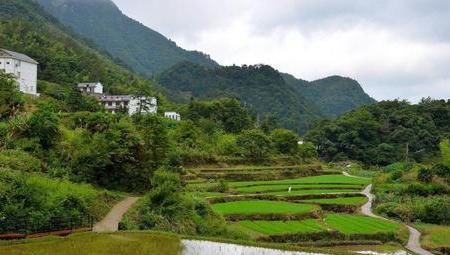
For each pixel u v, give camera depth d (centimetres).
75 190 5106
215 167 11319
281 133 14525
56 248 3784
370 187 11194
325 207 8650
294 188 9969
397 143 19888
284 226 6631
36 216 4222
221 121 17350
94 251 3822
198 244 4256
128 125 7569
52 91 15275
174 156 8688
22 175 4756
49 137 6631
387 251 6312
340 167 17062
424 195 10300
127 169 7044
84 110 12081
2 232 3991
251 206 7494
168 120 14225
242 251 4275
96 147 6825
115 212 5578
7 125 6625
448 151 12050
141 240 4166
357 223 7425
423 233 7612
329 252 4419
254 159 12662
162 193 5709
